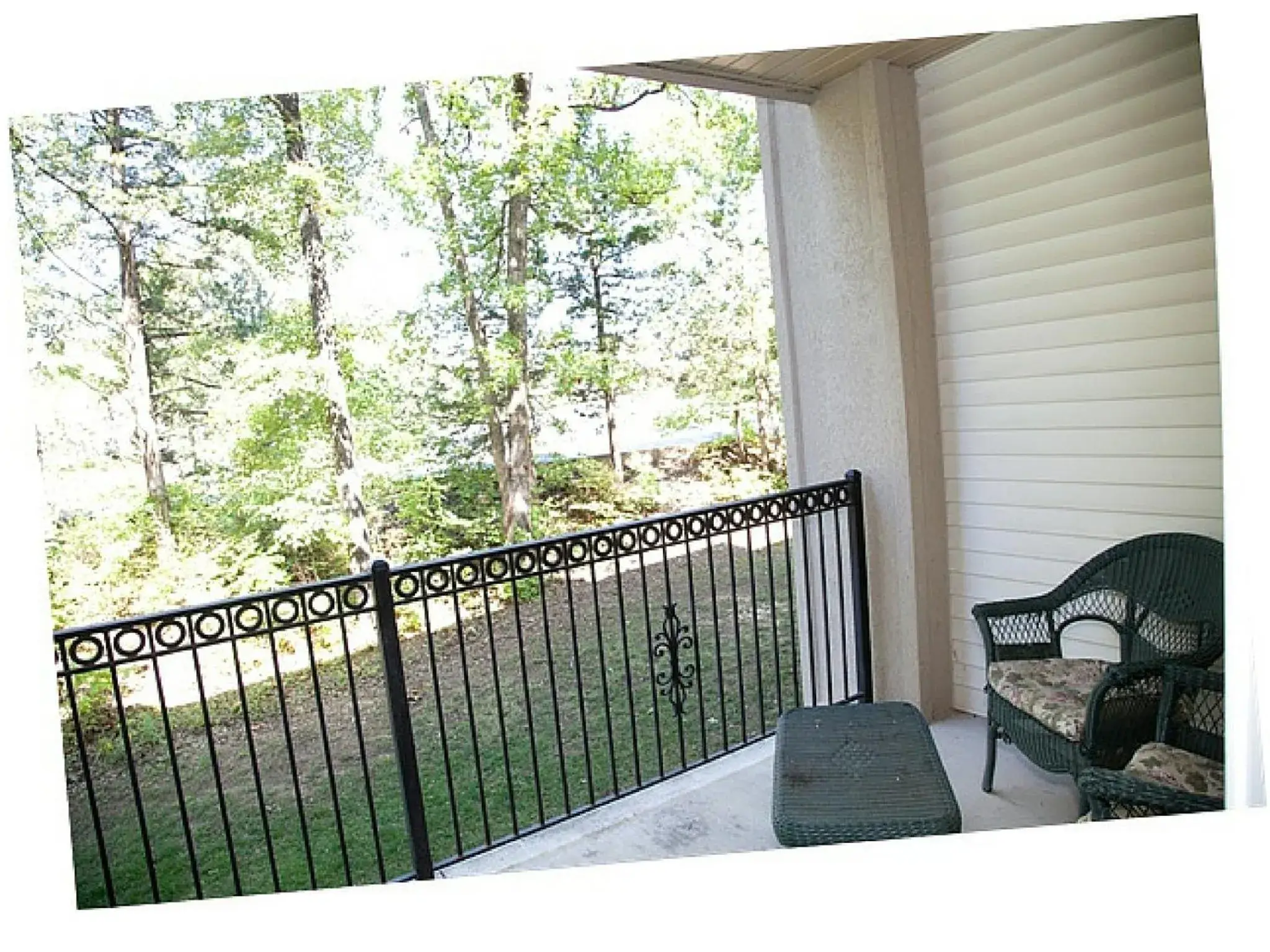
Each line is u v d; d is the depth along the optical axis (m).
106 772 5.02
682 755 2.95
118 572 6.76
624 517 9.27
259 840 3.70
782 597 6.76
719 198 9.12
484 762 4.15
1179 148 2.36
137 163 6.78
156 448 6.99
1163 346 2.47
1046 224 2.73
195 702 6.04
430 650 2.41
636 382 9.27
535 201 8.20
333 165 7.30
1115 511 2.65
